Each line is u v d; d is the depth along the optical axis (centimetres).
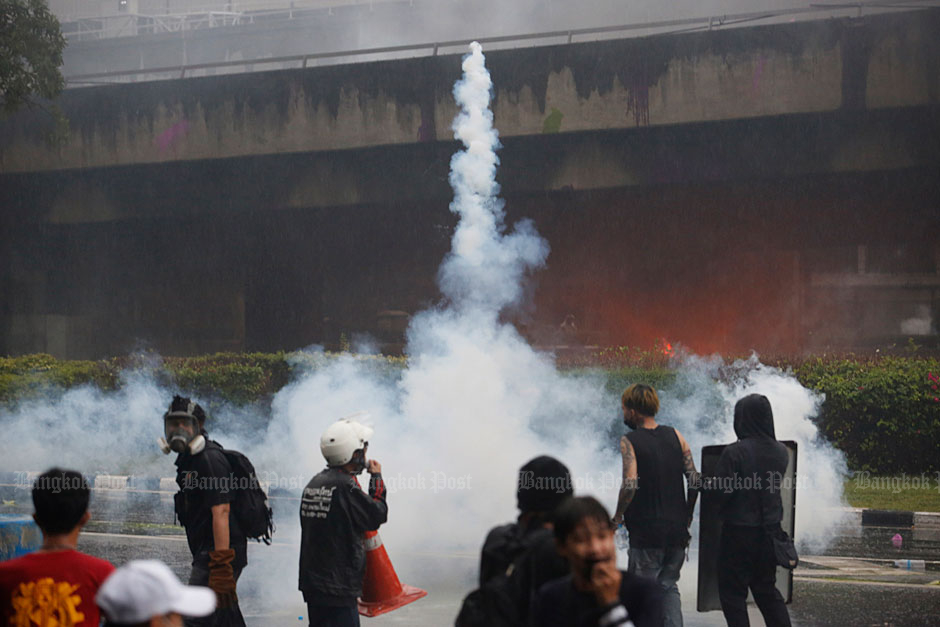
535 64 2622
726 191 2773
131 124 2978
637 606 347
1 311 3591
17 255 3584
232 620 613
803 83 2412
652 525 706
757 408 698
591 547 320
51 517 398
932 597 952
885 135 2458
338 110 2791
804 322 3162
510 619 366
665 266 3159
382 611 658
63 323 3691
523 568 371
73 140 3028
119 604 289
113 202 3142
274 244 3522
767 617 688
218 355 2297
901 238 2967
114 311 3741
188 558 1164
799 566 1113
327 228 3319
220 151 2902
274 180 2977
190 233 3416
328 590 601
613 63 2556
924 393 1758
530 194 2789
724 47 2472
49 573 389
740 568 686
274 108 2848
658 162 2652
